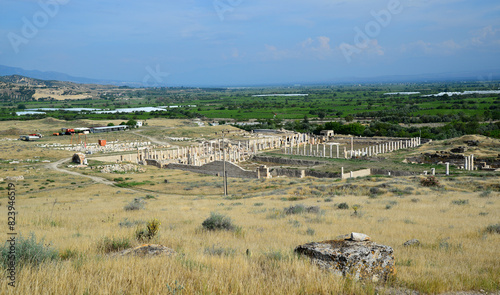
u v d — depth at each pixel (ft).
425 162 293.23
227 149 390.63
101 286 27.48
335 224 76.54
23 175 262.67
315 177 251.19
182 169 320.50
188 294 27.50
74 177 259.80
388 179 196.34
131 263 33.24
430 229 69.51
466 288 33.06
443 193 148.15
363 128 489.67
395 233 65.67
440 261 44.04
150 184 238.27
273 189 204.33
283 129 533.96
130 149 405.59
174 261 34.91
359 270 34.12
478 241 58.34
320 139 471.62
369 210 101.09
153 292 27.17
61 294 26.27
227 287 28.81
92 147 403.95
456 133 422.41
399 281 34.17
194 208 119.65
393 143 387.14
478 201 116.57
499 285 33.81
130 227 67.51
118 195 193.36
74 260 35.42
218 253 42.80
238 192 205.36
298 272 32.45
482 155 289.12
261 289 28.78
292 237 60.29
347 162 307.99
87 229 68.49
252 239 58.13
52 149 386.52
